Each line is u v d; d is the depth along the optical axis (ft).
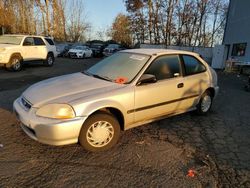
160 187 9.64
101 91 12.17
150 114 14.02
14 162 10.82
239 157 12.37
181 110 16.28
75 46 91.71
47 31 113.80
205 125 16.60
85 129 11.43
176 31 118.52
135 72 13.70
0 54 37.37
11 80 30.42
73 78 14.30
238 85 35.96
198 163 11.58
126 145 13.00
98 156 11.73
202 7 118.11
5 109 17.56
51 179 9.78
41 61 47.34
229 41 68.54
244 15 59.93
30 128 11.22
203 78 17.30
